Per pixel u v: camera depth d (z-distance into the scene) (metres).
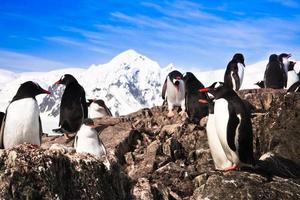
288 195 10.20
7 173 8.05
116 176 9.28
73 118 16.14
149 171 12.48
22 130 10.41
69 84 16.47
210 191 10.35
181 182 11.70
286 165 11.95
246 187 10.27
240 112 10.97
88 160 8.85
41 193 8.17
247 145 11.05
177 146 13.62
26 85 10.69
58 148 8.98
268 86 22.06
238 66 20.02
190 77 16.67
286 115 13.00
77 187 8.63
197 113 15.90
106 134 14.45
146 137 14.56
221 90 11.27
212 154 11.87
